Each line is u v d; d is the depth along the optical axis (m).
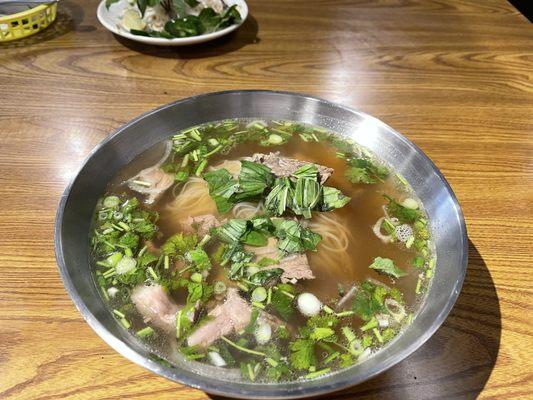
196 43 0.44
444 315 0.20
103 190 0.28
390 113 0.40
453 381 0.23
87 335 0.23
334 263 0.26
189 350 0.21
